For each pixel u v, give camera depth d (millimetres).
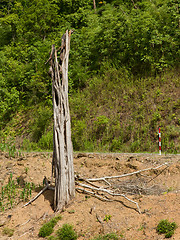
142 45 17500
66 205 8219
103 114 16219
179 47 17391
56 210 8148
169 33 17797
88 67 19609
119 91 17078
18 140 17344
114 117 15648
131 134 14391
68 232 7168
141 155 10680
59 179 8250
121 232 7039
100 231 7207
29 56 21453
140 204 7902
